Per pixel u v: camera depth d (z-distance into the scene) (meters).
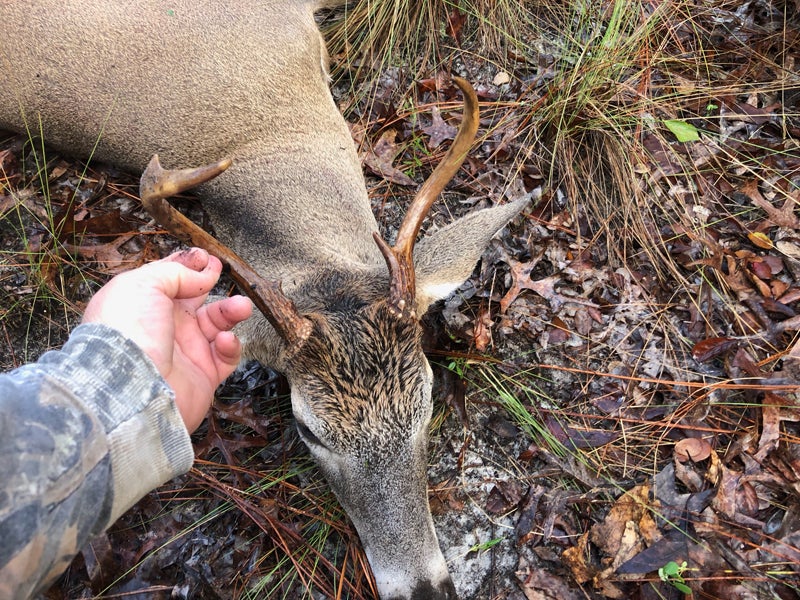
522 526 0.59
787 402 0.60
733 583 0.54
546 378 0.66
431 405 0.54
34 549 0.30
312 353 0.50
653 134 0.78
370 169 0.80
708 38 0.85
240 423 0.64
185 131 0.73
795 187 0.74
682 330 0.68
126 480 0.34
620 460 0.61
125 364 0.34
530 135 0.79
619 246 0.73
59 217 0.75
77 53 0.75
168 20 0.76
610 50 0.79
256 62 0.75
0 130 0.82
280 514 0.60
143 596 0.57
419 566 0.50
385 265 0.59
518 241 0.73
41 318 0.71
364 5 0.90
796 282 0.68
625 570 0.55
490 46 0.87
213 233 0.77
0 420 0.29
